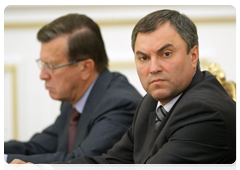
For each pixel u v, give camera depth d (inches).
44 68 221.8
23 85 388.5
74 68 220.5
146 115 169.8
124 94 215.6
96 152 195.6
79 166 173.9
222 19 364.5
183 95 148.9
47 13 380.5
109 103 211.9
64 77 220.1
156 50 140.7
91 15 377.1
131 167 182.1
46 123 394.6
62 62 219.0
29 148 245.9
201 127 137.4
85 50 221.3
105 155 184.2
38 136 254.2
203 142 137.0
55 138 253.3
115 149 184.1
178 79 143.3
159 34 140.9
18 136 393.1
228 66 368.8
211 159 137.6
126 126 206.7
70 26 220.5
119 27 378.9
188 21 147.5
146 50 142.2
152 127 163.2
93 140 198.4
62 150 232.1
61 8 378.6
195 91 146.6
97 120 209.5
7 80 388.8
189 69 145.8
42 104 393.4
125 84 228.5
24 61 387.9
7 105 389.4
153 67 141.1
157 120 159.8
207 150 136.6
